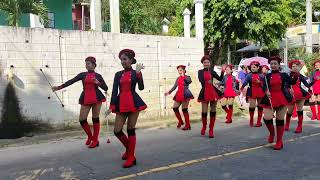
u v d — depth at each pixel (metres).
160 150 8.43
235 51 27.80
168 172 6.72
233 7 18.84
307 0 21.81
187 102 11.21
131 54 7.27
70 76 10.98
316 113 13.04
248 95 11.64
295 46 24.02
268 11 19.38
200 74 10.08
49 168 7.20
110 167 7.12
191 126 11.84
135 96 7.19
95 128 8.95
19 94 10.03
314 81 12.79
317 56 20.69
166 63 13.27
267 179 6.25
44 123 10.46
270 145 8.70
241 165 7.09
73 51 11.05
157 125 12.04
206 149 8.42
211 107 9.89
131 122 7.17
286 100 8.31
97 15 12.88
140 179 6.35
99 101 8.87
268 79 8.59
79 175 6.68
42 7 16.67
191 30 19.80
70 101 10.96
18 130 9.99
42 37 10.44
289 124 11.08
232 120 12.96
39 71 10.38
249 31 19.58
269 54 25.66
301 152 8.01
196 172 6.70
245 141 9.23
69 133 10.49
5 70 9.81
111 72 11.85
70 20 22.73
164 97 13.18
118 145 9.06
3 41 9.80
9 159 7.99
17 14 14.62
